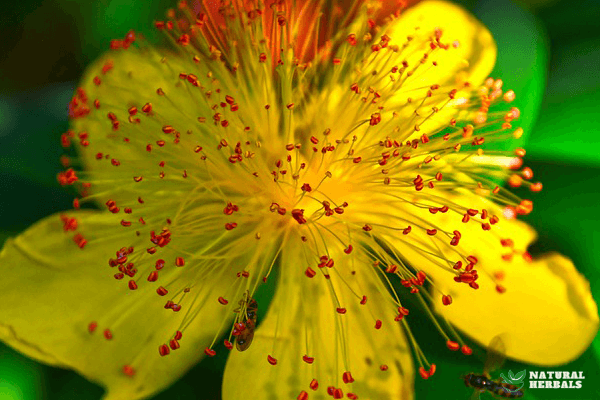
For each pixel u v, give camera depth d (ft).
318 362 0.72
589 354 0.72
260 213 0.75
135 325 0.73
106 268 0.74
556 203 0.75
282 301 0.73
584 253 0.74
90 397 0.72
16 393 0.71
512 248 0.73
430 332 0.73
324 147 0.73
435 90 0.75
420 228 0.73
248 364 0.71
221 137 0.74
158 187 0.75
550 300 0.72
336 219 0.74
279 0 0.74
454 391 0.72
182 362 0.72
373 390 0.71
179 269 0.74
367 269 0.74
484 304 0.73
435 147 0.75
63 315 0.73
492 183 0.74
